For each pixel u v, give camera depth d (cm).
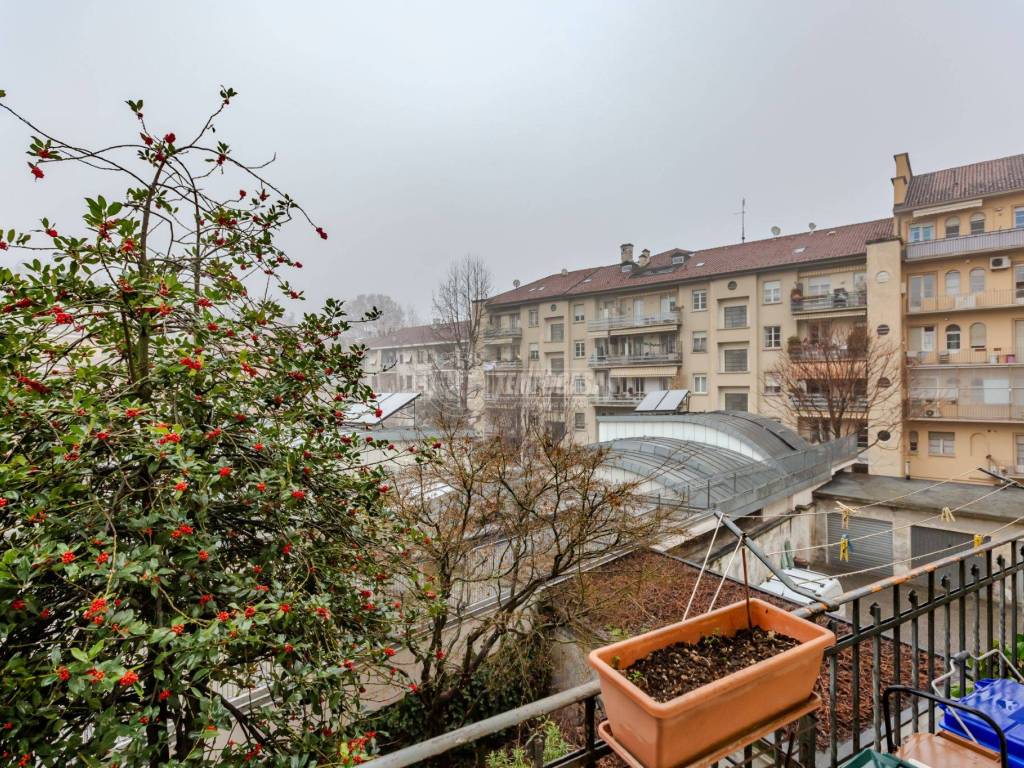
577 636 789
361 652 356
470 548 723
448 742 145
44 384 288
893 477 2169
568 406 3098
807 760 201
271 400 379
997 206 2283
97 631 232
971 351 2281
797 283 2658
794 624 178
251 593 292
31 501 254
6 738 228
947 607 262
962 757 196
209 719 261
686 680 155
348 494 414
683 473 1405
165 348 346
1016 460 2148
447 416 1375
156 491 296
